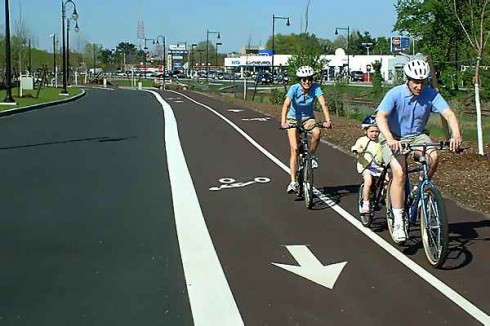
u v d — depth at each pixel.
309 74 9.62
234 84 68.06
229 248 7.27
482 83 20.20
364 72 86.94
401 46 40.25
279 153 15.55
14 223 8.34
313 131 9.66
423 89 6.91
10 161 13.66
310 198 9.24
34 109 31.06
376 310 5.45
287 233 7.94
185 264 6.66
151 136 18.89
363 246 7.36
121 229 8.06
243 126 22.67
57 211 9.04
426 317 5.30
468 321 5.22
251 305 5.55
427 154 6.81
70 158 14.16
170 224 8.35
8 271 6.41
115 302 5.59
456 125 6.71
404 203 7.14
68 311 5.39
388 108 6.88
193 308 5.46
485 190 10.27
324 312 5.40
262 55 97.56
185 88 70.88
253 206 9.48
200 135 19.45
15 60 65.38
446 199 9.82
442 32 33.12
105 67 135.75
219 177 11.98
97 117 26.14
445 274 6.36
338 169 13.09
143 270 6.46
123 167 13.00
